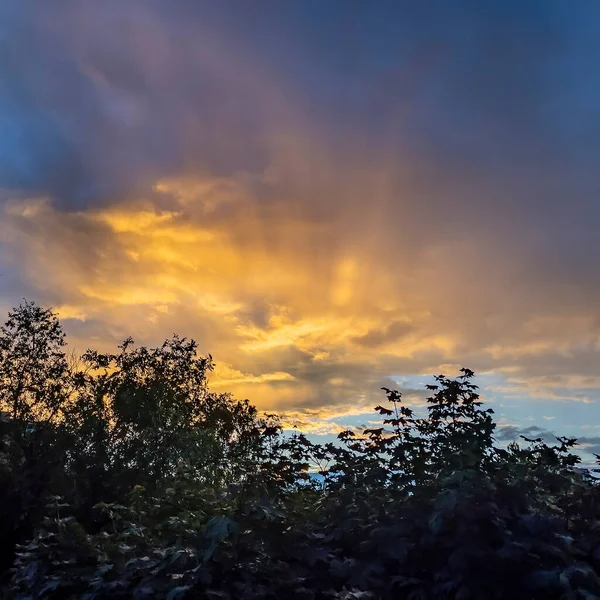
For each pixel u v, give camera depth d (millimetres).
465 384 5039
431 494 4367
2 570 7289
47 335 9414
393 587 4090
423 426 5059
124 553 4559
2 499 7801
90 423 8719
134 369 9461
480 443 4801
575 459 4594
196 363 9664
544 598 3746
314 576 4277
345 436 5293
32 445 8391
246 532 4410
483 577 3842
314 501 5367
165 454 8492
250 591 3881
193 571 3918
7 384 9008
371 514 4664
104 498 7953
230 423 8266
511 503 4203
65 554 4652
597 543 4012
